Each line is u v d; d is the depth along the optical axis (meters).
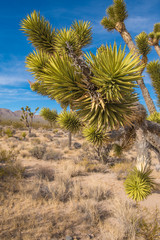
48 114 4.36
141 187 1.73
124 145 2.65
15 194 4.87
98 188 5.12
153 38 5.64
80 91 1.31
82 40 2.24
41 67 1.66
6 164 7.35
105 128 1.39
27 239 3.02
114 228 3.41
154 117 3.48
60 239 3.10
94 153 10.48
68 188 5.38
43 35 2.20
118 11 4.33
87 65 1.30
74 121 3.21
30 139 18.22
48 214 3.93
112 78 1.20
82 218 3.79
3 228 3.32
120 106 1.43
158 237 2.92
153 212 3.82
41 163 8.97
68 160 9.94
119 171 7.37
